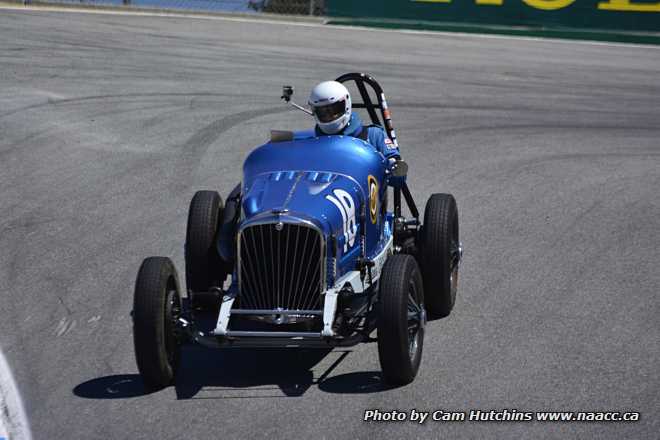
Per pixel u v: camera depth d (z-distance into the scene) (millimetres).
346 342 22750
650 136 53688
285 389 24000
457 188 42281
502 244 35219
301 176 26016
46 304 30062
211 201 27797
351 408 22766
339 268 24438
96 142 47906
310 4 94125
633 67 76062
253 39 79750
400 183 29797
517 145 50375
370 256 26562
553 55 80312
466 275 32188
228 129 50781
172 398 23594
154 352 22906
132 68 65250
